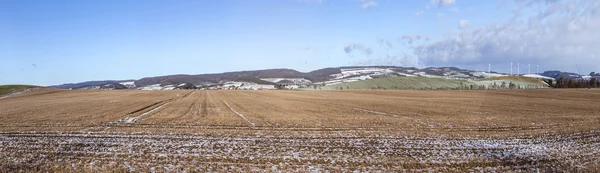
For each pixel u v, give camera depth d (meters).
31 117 30.72
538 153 16.59
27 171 12.42
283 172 12.84
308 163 14.22
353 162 14.43
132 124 26.19
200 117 32.06
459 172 13.15
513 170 13.55
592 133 23.00
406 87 161.50
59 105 47.44
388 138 20.44
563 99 68.00
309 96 81.69
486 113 38.16
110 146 17.30
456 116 34.59
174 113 36.25
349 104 52.62
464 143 19.03
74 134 20.97
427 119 31.25
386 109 43.16
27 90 100.25
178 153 15.88
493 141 19.73
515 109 43.72
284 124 26.78
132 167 13.23
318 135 21.28
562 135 22.09
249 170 13.00
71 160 14.23
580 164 14.48
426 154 16.19
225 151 16.42
